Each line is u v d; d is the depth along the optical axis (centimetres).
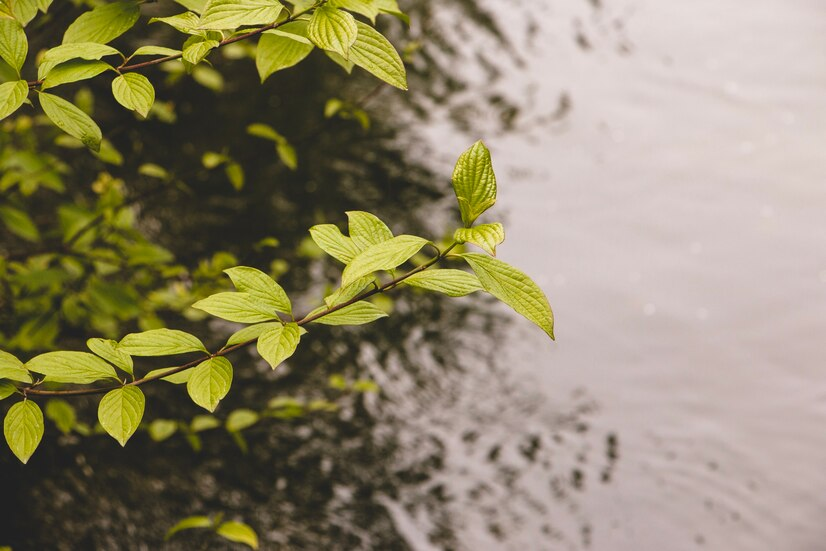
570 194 593
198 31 155
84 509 334
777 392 466
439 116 629
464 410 434
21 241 408
